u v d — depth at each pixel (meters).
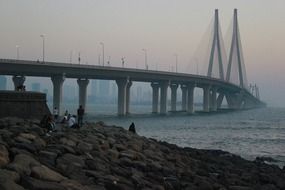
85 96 146.38
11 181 15.45
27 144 22.11
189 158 37.19
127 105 159.38
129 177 22.64
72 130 34.78
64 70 123.75
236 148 66.75
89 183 19.22
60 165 20.38
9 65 108.75
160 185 22.91
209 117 173.12
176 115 176.50
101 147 29.19
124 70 145.38
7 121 31.83
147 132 90.31
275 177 34.66
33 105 42.09
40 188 16.08
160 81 174.00
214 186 26.33
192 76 182.62
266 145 72.06
